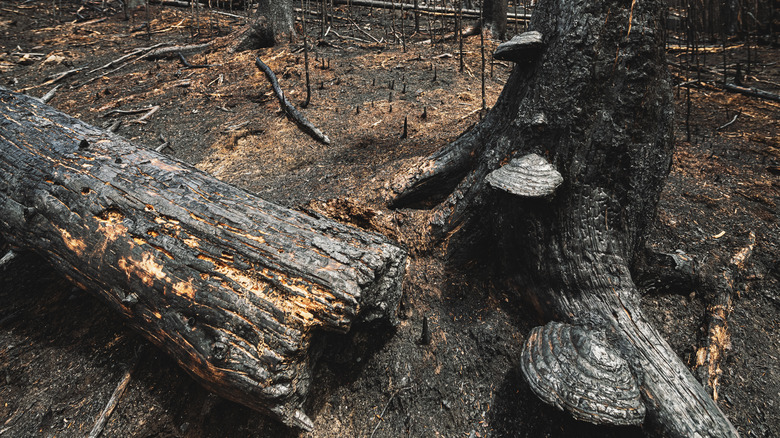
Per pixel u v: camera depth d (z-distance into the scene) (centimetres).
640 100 229
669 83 240
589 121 233
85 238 258
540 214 248
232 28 1028
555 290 255
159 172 274
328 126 529
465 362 266
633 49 221
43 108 351
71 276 280
